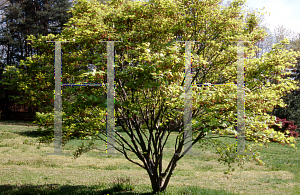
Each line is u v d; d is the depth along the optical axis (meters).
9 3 36.84
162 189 6.96
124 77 5.34
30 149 14.98
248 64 6.02
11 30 36.75
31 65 6.14
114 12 6.68
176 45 5.86
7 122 30.53
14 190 6.59
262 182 9.02
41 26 35.19
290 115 26.19
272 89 6.14
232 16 6.75
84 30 5.52
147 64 4.97
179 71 5.44
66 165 11.31
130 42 6.06
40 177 8.75
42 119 5.78
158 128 7.00
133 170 10.98
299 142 21.19
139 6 6.41
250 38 6.57
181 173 10.48
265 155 15.16
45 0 38.56
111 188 7.31
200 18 6.45
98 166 11.44
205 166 12.06
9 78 6.42
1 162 11.05
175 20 6.59
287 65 5.89
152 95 5.80
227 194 6.91
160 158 7.12
